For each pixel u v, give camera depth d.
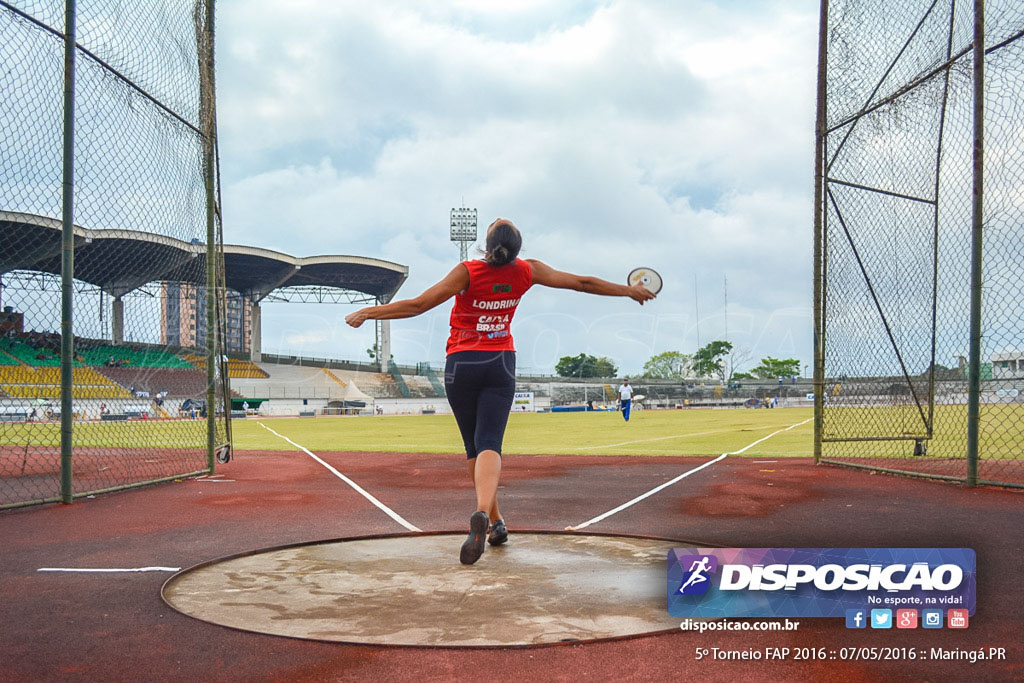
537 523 5.89
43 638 3.09
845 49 9.73
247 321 64.69
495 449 4.39
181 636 3.08
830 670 2.68
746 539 4.99
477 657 2.80
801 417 31.09
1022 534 5.06
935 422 18.14
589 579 3.91
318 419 38.16
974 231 7.52
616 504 6.83
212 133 9.76
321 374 60.44
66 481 7.09
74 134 7.03
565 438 17.97
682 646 2.91
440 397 63.84
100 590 3.85
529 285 4.39
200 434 19.23
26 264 14.03
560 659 2.77
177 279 17.41
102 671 2.71
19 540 5.29
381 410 51.28
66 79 6.88
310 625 3.17
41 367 19.03
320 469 10.26
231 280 56.81
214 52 9.80
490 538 4.79
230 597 3.63
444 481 8.82
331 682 2.59
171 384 31.81
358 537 5.09
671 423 26.55
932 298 10.22
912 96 8.84
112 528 5.75
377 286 61.62
